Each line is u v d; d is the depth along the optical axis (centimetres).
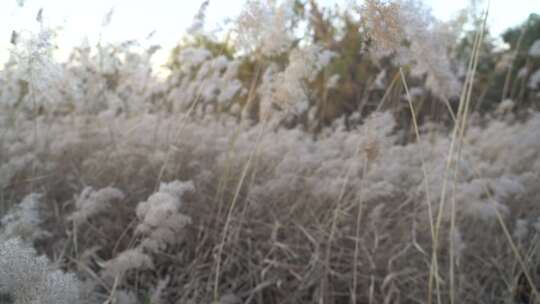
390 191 269
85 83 414
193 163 313
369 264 235
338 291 233
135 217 256
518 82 687
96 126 373
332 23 460
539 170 307
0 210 237
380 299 223
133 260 158
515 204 312
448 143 366
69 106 417
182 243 252
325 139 447
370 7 149
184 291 213
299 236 261
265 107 217
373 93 608
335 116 643
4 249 102
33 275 101
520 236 244
